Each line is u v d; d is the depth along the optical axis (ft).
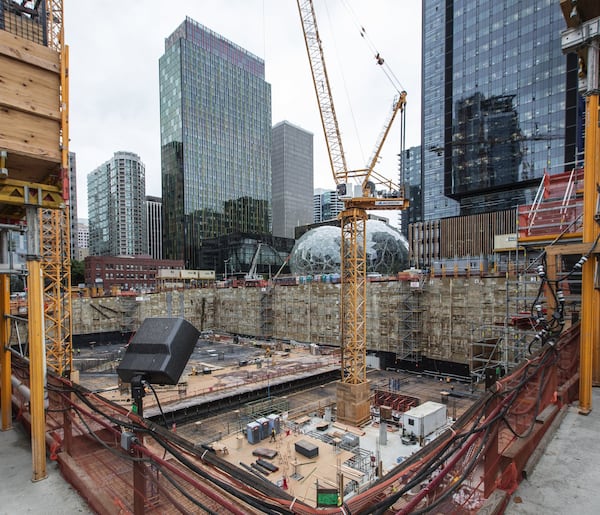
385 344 218.59
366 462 102.17
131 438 17.56
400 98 162.40
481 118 394.93
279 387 182.70
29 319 24.04
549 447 22.67
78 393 23.16
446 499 14.25
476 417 16.56
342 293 156.76
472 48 402.93
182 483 20.65
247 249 541.75
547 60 350.43
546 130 350.43
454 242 295.07
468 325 184.65
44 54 22.61
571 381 31.50
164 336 18.25
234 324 328.49
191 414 150.51
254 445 115.44
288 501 11.60
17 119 21.80
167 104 649.20
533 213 57.98
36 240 24.22
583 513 16.26
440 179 486.38
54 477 23.93
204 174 643.86
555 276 42.09
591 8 27.94
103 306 287.48
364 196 153.07
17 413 34.96
